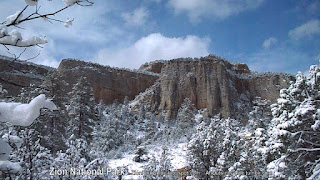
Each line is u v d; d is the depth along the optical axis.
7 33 2.99
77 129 24.84
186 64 89.38
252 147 18.41
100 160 11.45
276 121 14.57
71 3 2.90
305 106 13.05
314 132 12.94
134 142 36.28
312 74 14.16
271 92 83.81
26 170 9.30
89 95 27.52
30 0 2.89
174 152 30.27
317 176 11.55
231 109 78.38
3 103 2.98
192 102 80.81
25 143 9.86
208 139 19.25
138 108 74.00
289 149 12.66
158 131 48.50
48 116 20.88
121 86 88.25
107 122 36.34
